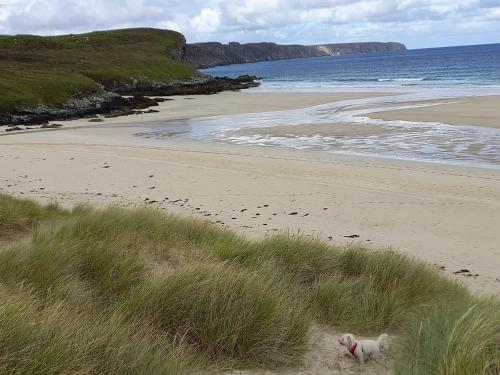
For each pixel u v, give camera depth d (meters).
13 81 49.50
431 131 25.70
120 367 3.38
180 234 8.34
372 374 4.19
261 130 29.61
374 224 12.16
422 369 3.62
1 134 34.25
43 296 4.74
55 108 46.97
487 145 21.31
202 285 4.70
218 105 49.66
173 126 34.50
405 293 6.29
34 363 3.13
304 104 44.97
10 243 8.16
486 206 13.15
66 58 86.12
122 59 93.56
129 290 5.23
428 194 14.48
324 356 4.52
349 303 5.73
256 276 5.30
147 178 17.97
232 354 4.26
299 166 18.77
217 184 16.72
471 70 93.19
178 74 94.19
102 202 14.64
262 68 196.00
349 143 23.66
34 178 18.66
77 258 5.77
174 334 4.40
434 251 10.15
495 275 8.66
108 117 44.59
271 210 13.62
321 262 7.11
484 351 3.60
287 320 4.59
